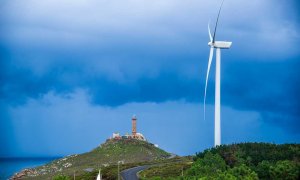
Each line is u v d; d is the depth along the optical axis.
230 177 195.00
